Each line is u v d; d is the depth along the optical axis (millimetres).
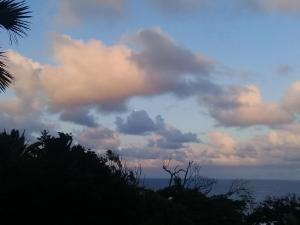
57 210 21594
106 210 23172
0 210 20922
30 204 21141
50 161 22781
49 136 25469
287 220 43812
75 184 21766
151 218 27594
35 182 21438
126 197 24094
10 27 18016
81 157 24578
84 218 22172
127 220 23969
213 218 33969
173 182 43688
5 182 21359
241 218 37969
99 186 23219
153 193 30922
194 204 34594
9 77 17500
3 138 24047
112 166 25844
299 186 129625
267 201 46844
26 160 22875
